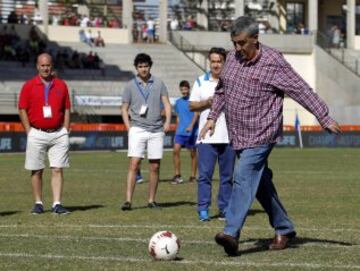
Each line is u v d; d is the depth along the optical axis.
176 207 16.45
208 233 12.41
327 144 54.62
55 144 15.19
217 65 14.23
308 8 74.00
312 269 9.39
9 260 10.00
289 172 27.88
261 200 10.88
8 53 58.38
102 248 10.91
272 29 74.88
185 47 68.00
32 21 63.81
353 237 11.96
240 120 10.41
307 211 15.60
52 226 13.23
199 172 14.14
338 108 63.44
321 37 71.69
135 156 15.83
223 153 14.06
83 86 57.56
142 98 15.79
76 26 65.88
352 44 73.62
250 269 9.39
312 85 70.31
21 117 15.23
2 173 27.11
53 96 15.19
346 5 76.75
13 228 12.97
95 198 18.50
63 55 59.47
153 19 71.88
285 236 10.87
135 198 18.48
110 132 48.50
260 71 10.33
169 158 39.34
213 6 72.56
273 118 10.38
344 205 16.78
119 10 71.50
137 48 65.81
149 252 10.11
